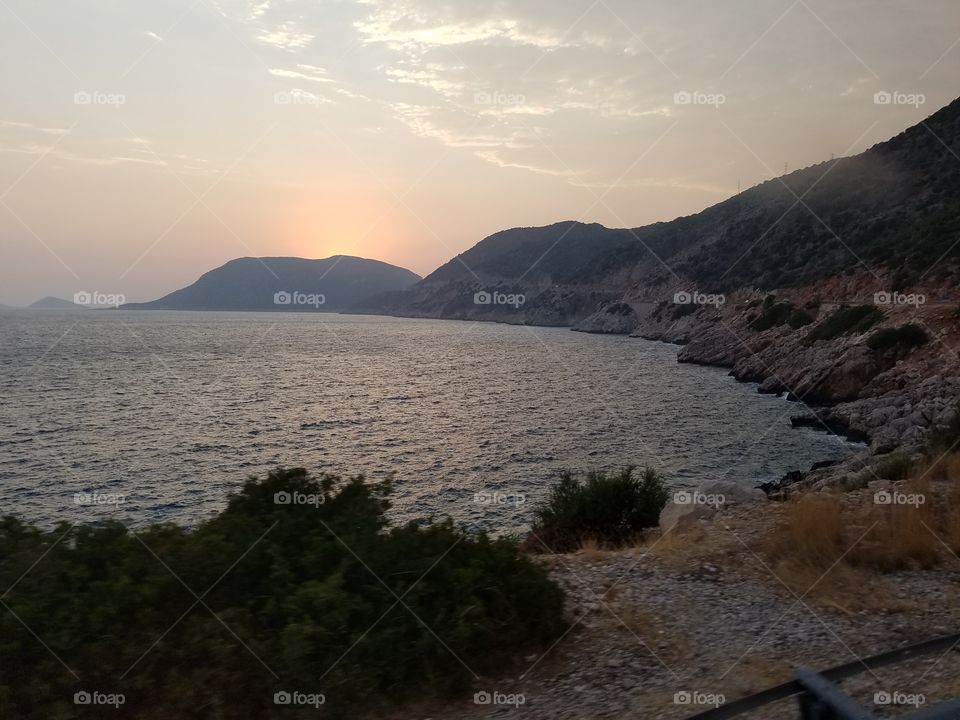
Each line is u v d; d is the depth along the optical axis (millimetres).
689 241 171625
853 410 38969
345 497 7762
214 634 5020
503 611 5992
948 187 89062
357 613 5387
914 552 8156
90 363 74062
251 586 5824
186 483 24547
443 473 27578
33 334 136500
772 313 78812
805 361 55750
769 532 9297
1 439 32219
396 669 5137
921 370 41844
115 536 6289
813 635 6125
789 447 34281
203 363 76625
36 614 4898
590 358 89000
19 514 20625
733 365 73625
